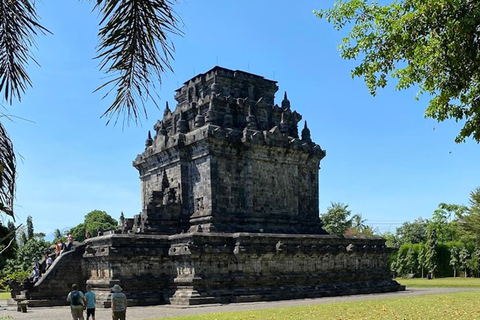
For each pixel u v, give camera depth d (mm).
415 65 20328
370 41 20266
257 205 59062
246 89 64438
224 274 48219
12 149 8516
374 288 59500
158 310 40750
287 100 68188
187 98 65125
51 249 59688
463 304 38188
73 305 27609
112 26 8906
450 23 16984
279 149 61344
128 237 48031
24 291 48531
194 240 47125
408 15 18328
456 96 19094
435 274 112250
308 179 65625
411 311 33562
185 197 58062
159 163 62125
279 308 38188
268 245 51031
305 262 54812
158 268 49375
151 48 9094
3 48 9195
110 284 46062
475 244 100438
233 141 57625
